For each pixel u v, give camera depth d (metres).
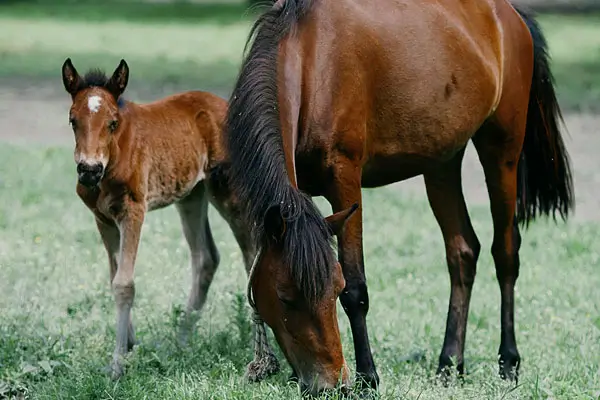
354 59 9.27
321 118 8.98
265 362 9.80
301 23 9.19
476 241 11.17
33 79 34.34
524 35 11.34
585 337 11.40
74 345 10.69
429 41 9.95
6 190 19.11
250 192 8.07
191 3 65.25
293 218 7.69
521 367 10.66
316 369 7.67
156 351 10.41
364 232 16.98
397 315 12.41
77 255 14.41
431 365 10.79
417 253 15.79
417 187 21.48
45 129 26.33
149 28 51.06
